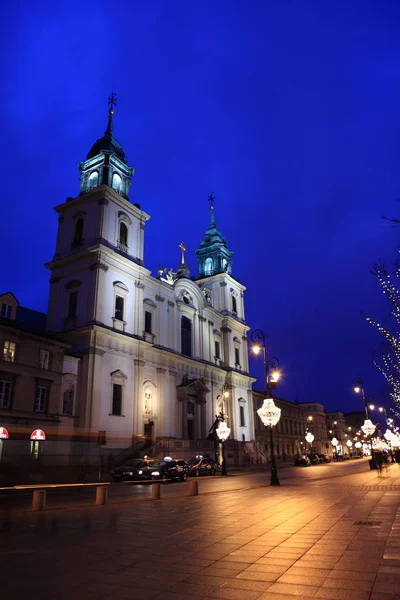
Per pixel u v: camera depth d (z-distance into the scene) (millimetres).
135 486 27375
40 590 6406
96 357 39719
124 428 41500
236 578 6855
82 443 36906
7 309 36312
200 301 59500
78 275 44094
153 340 48156
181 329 54812
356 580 6578
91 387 38625
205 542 9438
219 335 64000
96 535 10320
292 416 92812
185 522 12062
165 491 23234
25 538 10008
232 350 65438
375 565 7309
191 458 43031
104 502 16062
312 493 19250
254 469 49656
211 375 58688
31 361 33656
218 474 40344
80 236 46344
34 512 14234
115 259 44781
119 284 44531
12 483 28422
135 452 41219
